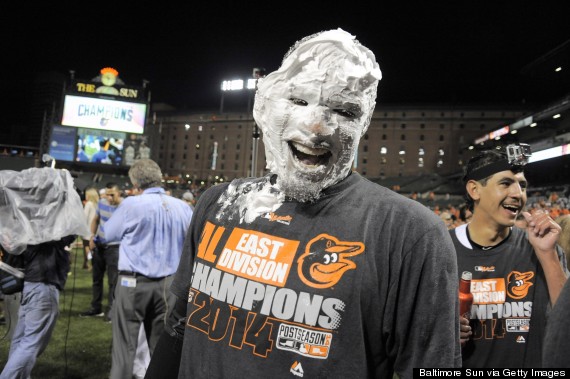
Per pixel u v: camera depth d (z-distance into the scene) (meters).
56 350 3.96
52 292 2.70
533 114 31.36
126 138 33.00
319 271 0.91
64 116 30.22
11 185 2.54
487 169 1.80
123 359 2.79
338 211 0.95
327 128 0.90
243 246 1.01
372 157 63.25
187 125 45.59
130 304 2.82
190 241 1.19
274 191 1.04
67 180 2.78
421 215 0.92
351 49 0.92
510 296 1.74
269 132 0.98
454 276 0.91
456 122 61.19
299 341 0.88
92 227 4.97
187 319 1.06
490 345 1.72
